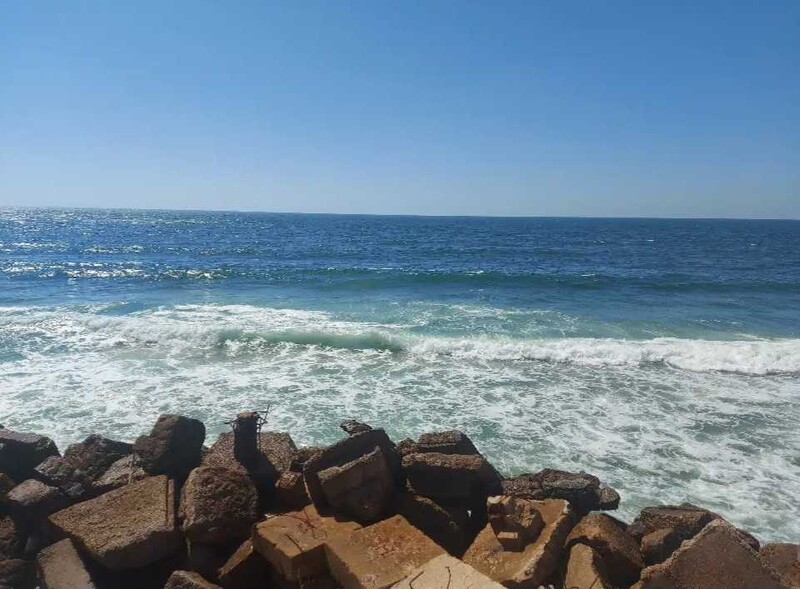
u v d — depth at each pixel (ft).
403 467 19.60
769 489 25.94
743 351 48.62
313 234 272.51
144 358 45.88
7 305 70.90
